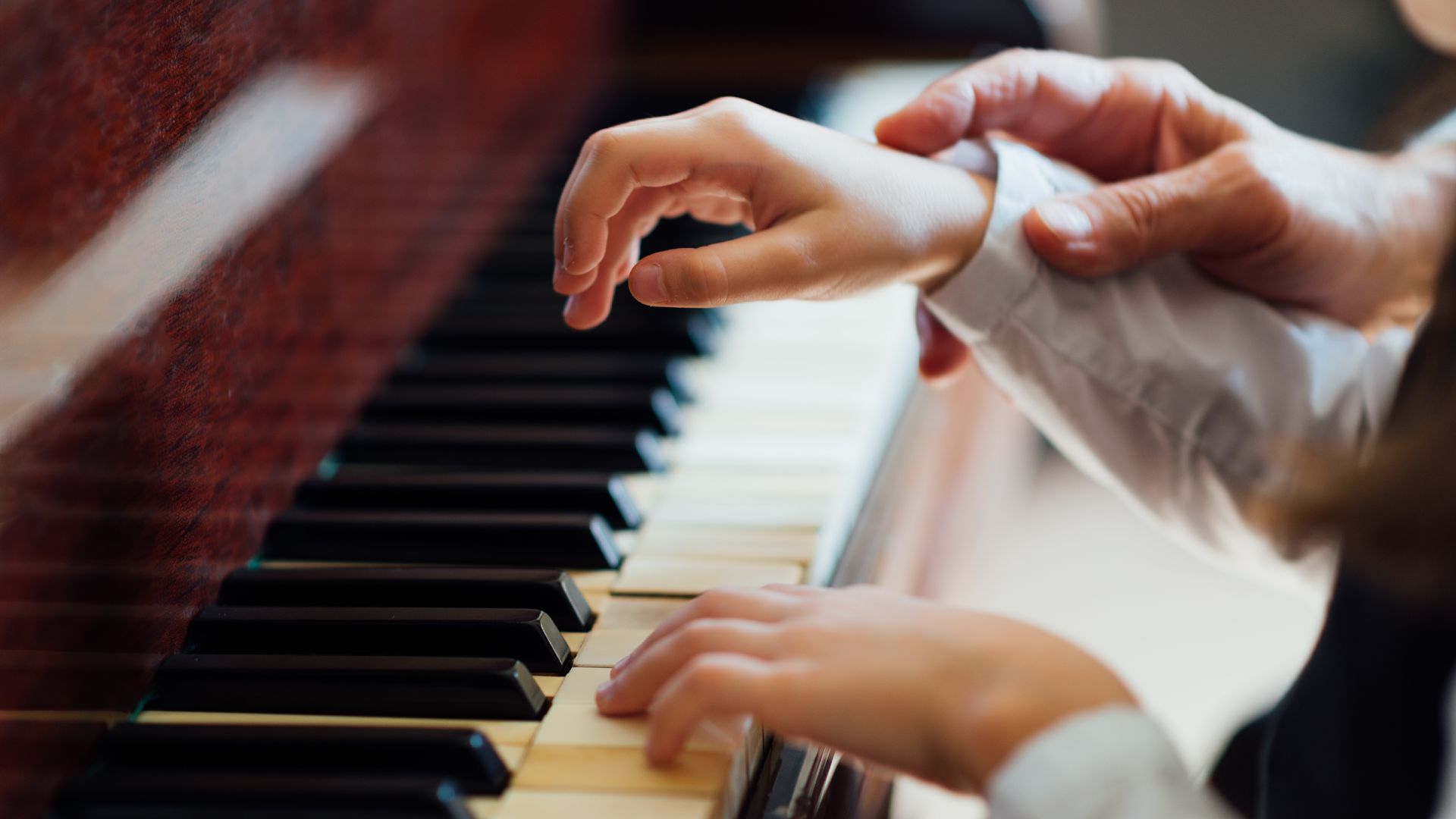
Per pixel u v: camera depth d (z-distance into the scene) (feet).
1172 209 2.49
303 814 2.10
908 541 2.61
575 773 2.15
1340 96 6.62
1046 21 4.23
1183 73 2.67
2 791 2.10
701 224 3.21
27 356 2.15
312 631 2.30
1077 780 2.08
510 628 2.27
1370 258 2.59
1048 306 2.50
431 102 2.96
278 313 2.52
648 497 2.57
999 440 3.28
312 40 2.62
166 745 2.18
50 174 2.19
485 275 3.09
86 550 2.19
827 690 2.13
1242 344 2.56
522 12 3.33
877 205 2.37
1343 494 2.22
